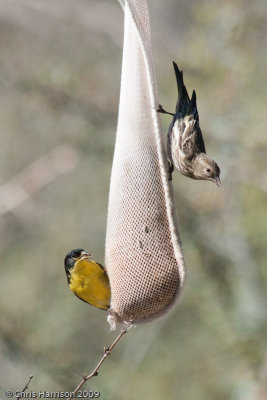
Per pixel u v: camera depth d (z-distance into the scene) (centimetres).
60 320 1797
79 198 2005
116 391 1647
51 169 1944
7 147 2039
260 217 1692
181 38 2205
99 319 1803
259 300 1664
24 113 2012
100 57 2138
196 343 1700
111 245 851
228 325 1664
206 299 1702
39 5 2131
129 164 853
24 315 1784
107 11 2192
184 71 1823
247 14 1791
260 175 1678
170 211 821
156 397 1648
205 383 1647
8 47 2069
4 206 1948
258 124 1714
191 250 1725
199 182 1722
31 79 1823
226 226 1706
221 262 1712
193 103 987
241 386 1592
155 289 822
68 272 923
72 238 1978
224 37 1789
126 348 1722
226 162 1686
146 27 818
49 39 2131
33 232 1983
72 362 1570
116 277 841
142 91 854
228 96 1747
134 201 843
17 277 1906
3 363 1494
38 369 1485
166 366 1684
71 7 2162
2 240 1967
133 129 855
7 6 2120
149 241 831
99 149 1842
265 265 1695
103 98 1866
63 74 1812
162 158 817
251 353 1617
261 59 1789
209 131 1716
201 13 1823
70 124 1933
